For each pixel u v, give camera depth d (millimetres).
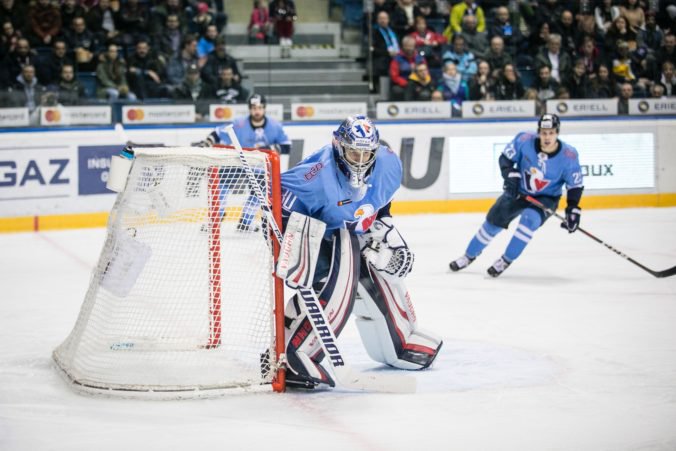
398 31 12930
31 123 11266
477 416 3836
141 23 12359
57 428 3705
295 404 4035
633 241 9891
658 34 13336
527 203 7781
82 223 11414
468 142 12500
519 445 3443
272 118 11125
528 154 7680
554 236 10461
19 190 11109
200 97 12273
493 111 12656
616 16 13289
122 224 4430
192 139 11922
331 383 4242
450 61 12773
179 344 4777
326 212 4324
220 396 4160
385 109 12383
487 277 7832
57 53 11570
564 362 4824
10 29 11523
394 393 4207
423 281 7652
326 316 4219
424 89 12523
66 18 11992
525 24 13078
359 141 4051
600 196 12758
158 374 4336
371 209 4395
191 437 3572
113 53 11922
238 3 13641
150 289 4637
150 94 12031
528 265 8484
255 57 12922
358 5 13438
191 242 4625
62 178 11305
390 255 4426
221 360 4586
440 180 12453
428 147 12383
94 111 11539
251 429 3666
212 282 4656
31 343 5441
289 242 4113
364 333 4648
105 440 3543
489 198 12617
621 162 12797
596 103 12883
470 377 4516
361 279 4465
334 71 13031
